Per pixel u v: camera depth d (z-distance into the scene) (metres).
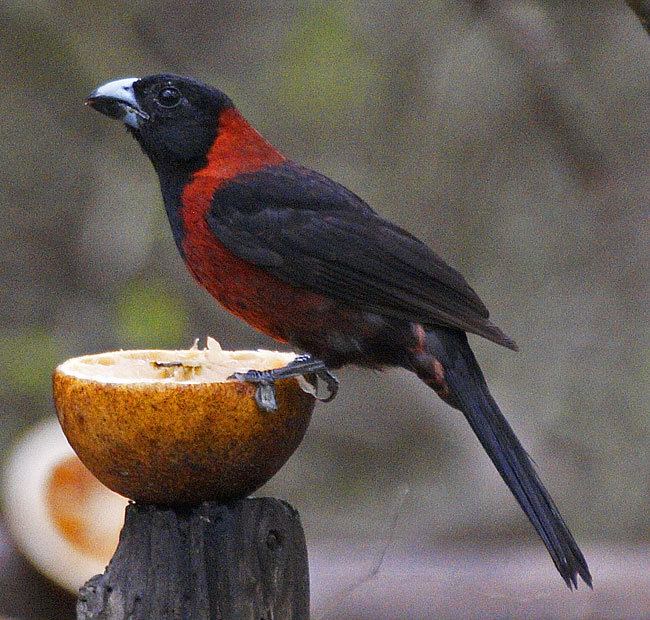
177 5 14.38
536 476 6.52
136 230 15.29
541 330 14.54
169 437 5.31
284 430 5.52
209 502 5.55
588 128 13.09
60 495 7.87
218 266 7.06
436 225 14.46
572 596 7.48
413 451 15.39
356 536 14.07
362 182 14.34
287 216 6.95
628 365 14.32
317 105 13.94
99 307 15.59
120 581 5.52
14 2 14.09
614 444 14.07
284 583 5.55
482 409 6.75
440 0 13.78
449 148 14.30
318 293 6.92
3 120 15.41
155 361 5.96
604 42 13.36
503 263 14.62
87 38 14.28
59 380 5.50
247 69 14.38
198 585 5.46
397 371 15.36
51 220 15.91
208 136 7.18
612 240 14.04
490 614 7.50
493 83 14.05
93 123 15.27
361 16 13.85
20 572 7.88
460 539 12.49
